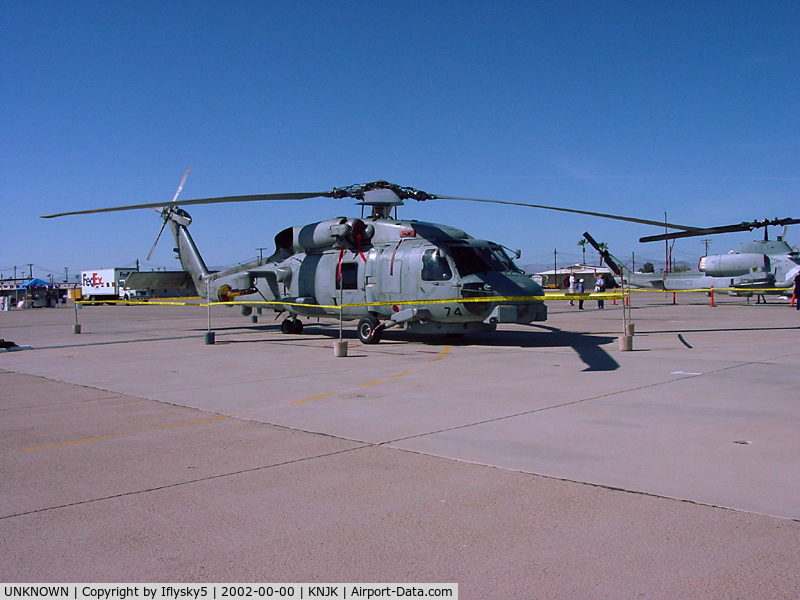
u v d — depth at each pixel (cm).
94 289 6738
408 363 1205
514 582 343
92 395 931
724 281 3278
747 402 775
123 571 366
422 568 362
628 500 455
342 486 501
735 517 420
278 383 1002
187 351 1498
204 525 429
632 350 1330
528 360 1213
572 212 1411
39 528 429
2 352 1544
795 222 2109
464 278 1415
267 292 1916
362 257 1614
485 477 514
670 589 331
